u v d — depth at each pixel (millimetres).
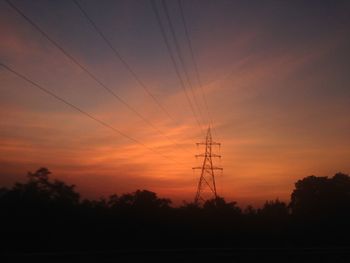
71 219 41344
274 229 50812
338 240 47344
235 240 44375
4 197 41969
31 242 34656
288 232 50500
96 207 45906
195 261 26547
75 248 33531
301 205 68938
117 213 44875
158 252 26688
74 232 39312
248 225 50688
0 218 37844
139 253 26188
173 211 49781
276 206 66250
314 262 28156
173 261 26031
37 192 43625
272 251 29797
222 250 29031
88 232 39938
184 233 44188
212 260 27219
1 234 35000
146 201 50000
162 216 47000
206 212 51812
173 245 39031
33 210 40500
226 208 54750
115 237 39812
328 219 57000
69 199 44875
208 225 47281
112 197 49906
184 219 47531
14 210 39812
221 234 45938
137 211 46125
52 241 35562
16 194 42594
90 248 34031
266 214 59188
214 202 55844
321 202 66312
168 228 44469
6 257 22188
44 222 39594
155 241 39750
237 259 27734
